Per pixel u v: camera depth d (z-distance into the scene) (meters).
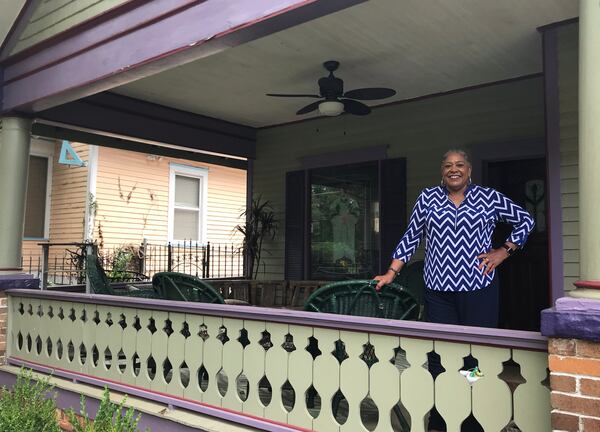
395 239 5.63
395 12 3.58
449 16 3.63
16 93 4.40
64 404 3.69
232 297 6.25
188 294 3.47
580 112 2.03
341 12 3.59
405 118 5.69
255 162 7.05
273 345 2.76
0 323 4.41
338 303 2.85
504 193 5.13
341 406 3.33
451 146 5.34
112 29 3.61
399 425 2.96
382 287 2.81
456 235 2.67
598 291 1.92
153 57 3.34
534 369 2.06
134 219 9.77
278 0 2.76
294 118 6.48
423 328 2.26
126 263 8.93
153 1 3.35
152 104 5.91
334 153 6.21
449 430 2.23
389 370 2.39
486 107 5.14
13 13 4.25
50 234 9.65
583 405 1.87
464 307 2.67
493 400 2.14
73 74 3.90
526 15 3.59
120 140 6.55
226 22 2.98
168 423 3.02
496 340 2.12
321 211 6.38
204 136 6.42
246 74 4.89
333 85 4.40
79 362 3.81
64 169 9.63
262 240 6.93
